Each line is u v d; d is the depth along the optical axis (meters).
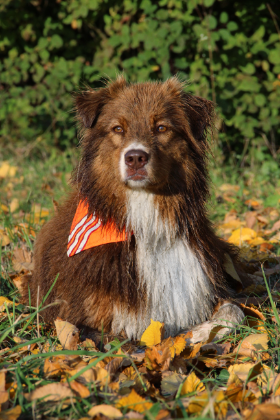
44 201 6.58
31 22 8.64
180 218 3.43
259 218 5.76
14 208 6.05
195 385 2.48
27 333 3.19
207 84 7.97
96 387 2.48
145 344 3.01
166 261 3.36
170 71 8.58
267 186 7.24
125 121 3.36
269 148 8.65
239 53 8.06
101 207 3.44
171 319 3.34
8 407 2.32
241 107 8.29
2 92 9.29
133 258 3.33
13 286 4.20
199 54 8.28
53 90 8.70
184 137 3.48
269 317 3.45
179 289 3.34
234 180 7.50
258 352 2.89
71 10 8.50
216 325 3.16
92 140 3.53
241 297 3.83
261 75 8.66
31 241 5.10
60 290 3.48
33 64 8.95
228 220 5.90
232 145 9.25
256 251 4.83
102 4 8.34
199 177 3.53
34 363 2.63
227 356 2.88
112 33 8.41
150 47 7.84
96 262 3.28
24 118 8.89
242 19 8.34
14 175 7.78
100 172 3.44
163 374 2.64
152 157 3.23
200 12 8.21
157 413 2.16
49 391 2.30
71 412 2.22
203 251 3.48
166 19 7.90
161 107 3.41
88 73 8.49
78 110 3.59
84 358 2.89
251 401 2.41
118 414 2.16
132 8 8.09
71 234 3.41
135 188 3.29
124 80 3.68
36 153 9.08
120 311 3.24
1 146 9.05
